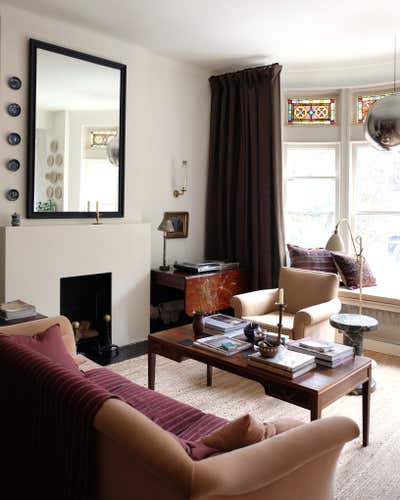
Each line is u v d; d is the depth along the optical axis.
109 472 1.35
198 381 3.42
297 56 4.46
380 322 4.25
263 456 1.29
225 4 3.34
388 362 3.93
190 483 1.08
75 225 3.76
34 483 1.69
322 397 2.17
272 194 4.65
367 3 3.30
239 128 4.88
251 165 4.73
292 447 1.36
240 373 2.47
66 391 1.45
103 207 4.04
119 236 4.05
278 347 2.52
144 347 4.14
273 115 4.54
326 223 4.99
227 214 4.88
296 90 4.87
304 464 1.42
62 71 3.69
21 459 1.76
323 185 4.98
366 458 2.40
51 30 3.62
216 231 5.04
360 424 2.74
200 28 3.79
